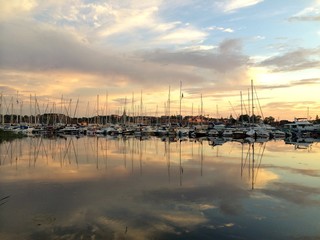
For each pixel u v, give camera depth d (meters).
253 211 18.20
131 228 15.32
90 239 13.94
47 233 14.59
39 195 21.38
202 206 19.06
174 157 43.97
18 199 20.27
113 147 60.44
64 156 44.59
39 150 53.44
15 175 28.94
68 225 15.59
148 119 144.50
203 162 38.69
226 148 59.31
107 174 29.75
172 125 122.25
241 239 14.24
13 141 76.31
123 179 27.27
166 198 20.81
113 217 16.86
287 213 17.91
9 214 17.22
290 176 29.17
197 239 14.12
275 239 14.33
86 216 16.97
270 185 25.12
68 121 150.75
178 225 15.81
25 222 15.98
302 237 14.59
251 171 31.97
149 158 42.69
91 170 32.12
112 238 14.09
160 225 15.77
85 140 82.38
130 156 44.91
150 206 18.94
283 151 53.50
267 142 77.94
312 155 47.06
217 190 23.23
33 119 143.50
